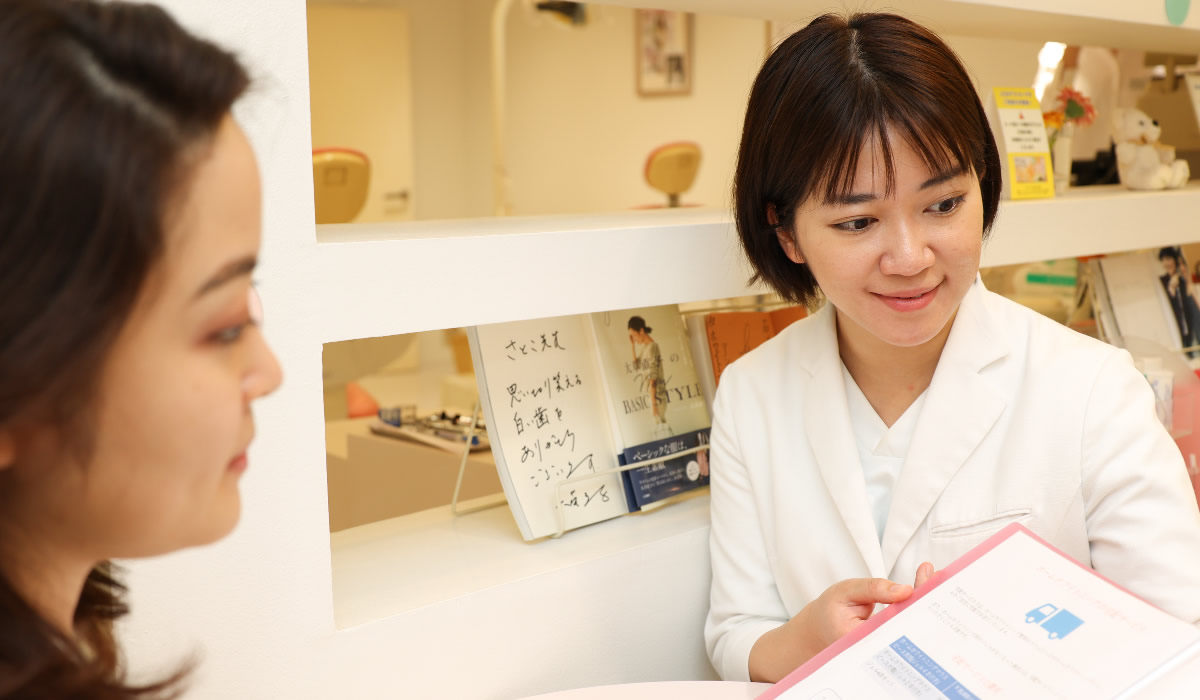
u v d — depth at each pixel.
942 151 0.91
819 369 1.16
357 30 6.02
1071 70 2.53
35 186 0.36
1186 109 2.42
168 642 0.87
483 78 6.41
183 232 0.40
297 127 0.88
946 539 1.08
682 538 1.23
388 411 2.43
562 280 1.07
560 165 6.17
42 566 0.45
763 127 1.02
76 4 0.40
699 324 1.47
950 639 0.77
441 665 1.03
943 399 1.08
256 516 0.90
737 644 1.13
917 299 0.97
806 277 1.15
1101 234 1.63
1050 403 1.05
